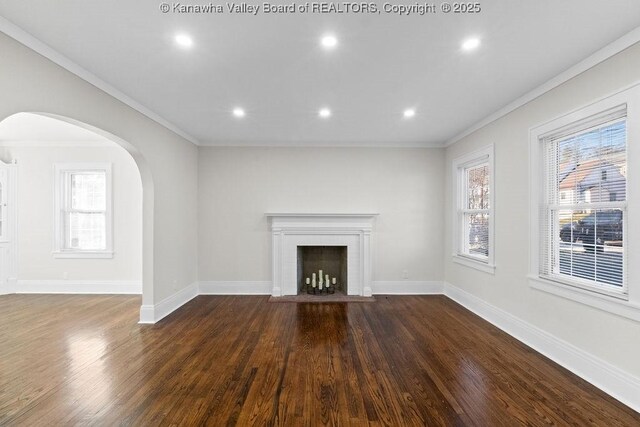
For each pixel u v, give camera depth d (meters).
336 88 3.08
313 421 2.02
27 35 2.18
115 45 2.32
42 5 1.87
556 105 2.84
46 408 2.13
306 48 2.35
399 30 2.12
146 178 3.85
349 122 4.18
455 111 3.74
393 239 5.32
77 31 2.15
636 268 2.17
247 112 3.79
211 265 5.28
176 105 3.56
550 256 3.04
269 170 5.30
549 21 2.02
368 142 5.25
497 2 1.83
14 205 5.29
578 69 2.57
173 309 4.39
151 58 2.51
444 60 2.52
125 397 2.27
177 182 4.52
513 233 3.48
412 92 3.17
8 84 2.11
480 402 2.23
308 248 5.54
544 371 2.68
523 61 2.54
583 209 2.69
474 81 2.92
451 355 2.98
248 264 5.29
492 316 3.88
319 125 4.32
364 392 2.35
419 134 4.77
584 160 2.70
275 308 4.50
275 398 2.27
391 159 5.32
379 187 5.32
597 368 2.45
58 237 5.31
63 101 2.53
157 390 2.37
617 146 2.42
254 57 2.49
